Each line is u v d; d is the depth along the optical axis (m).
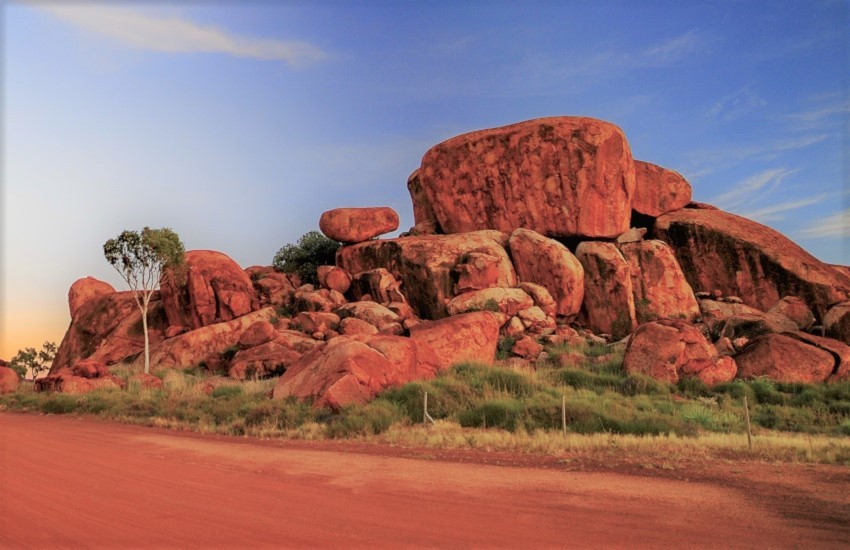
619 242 40.75
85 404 24.19
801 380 25.30
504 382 22.89
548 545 6.56
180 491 8.80
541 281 38.12
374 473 10.56
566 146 40.94
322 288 42.97
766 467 11.13
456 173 43.72
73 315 49.22
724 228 40.62
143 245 37.22
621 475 10.38
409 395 19.88
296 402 20.41
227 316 39.84
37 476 9.59
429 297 38.94
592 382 24.92
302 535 6.77
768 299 38.66
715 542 6.71
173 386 28.73
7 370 33.94
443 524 7.30
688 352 25.36
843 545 6.62
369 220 44.50
